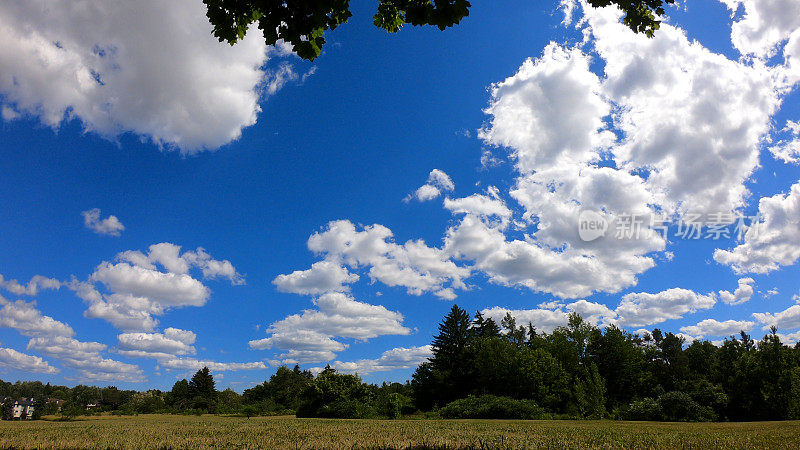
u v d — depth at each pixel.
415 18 3.91
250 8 3.92
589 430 13.27
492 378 44.31
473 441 8.63
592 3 4.50
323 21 3.86
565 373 39.34
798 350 36.69
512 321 71.06
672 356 51.97
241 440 9.96
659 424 18.73
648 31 4.51
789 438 9.55
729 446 7.97
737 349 40.66
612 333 45.25
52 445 9.25
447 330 54.34
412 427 15.33
